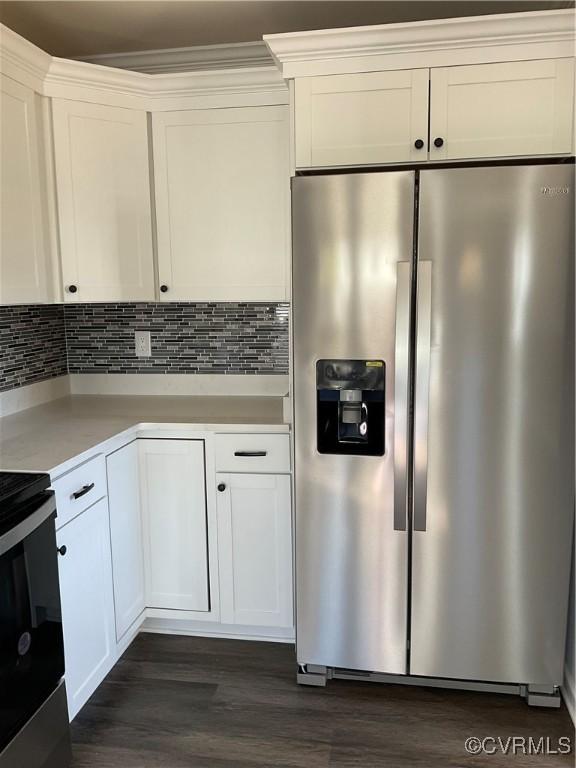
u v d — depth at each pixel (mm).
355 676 2250
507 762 1893
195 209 2531
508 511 2014
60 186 2375
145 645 2539
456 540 2053
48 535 1700
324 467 2096
